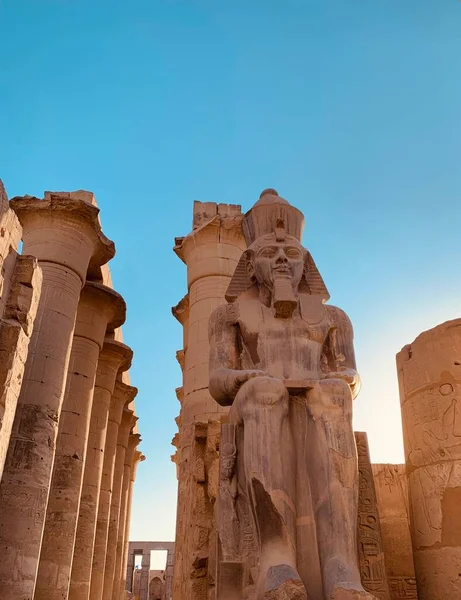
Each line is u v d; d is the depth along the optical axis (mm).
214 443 5852
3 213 4902
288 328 4355
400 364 4676
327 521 3395
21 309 5102
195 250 9656
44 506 7523
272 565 3217
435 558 3898
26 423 7738
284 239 4738
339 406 3719
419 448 4234
